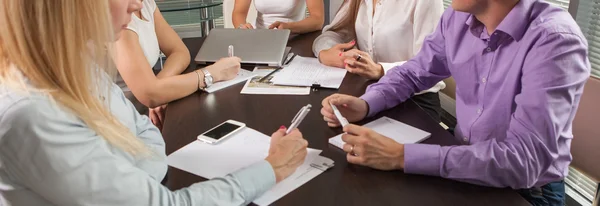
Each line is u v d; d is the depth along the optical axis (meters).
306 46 2.13
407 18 1.87
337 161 1.13
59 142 0.78
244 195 0.97
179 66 1.78
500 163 1.02
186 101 1.53
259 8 2.83
